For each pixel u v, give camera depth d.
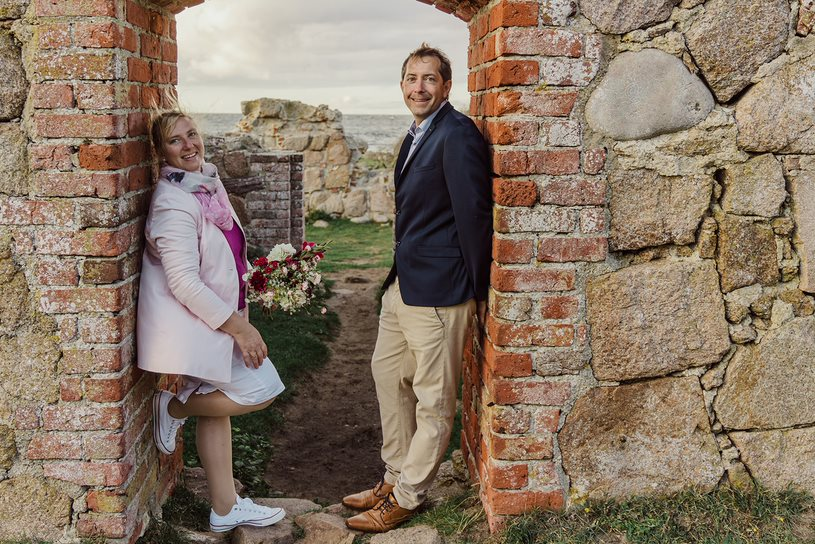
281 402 5.61
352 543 3.09
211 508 3.30
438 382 3.08
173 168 2.84
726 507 2.90
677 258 2.89
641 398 2.93
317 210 17.12
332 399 5.97
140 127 2.82
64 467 2.68
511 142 2.73
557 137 2.75
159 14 3.08
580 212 2.80
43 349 2.62
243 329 2.82
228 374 2.78
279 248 3.04
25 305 2.59
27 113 2.50
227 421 3.09
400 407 3.40
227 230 2.92
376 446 5.09
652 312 2.88
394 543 2.93
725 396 2.96
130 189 2.70
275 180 10.24
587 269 2.84
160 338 2.73
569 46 2.70
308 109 17.25
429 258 3.00
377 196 17.09
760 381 2.96
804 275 2.91
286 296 2.99
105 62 2.46
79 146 2.50
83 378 2.63
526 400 2.89
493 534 2.95
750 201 2.87
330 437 5.21
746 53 2.78
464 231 2.86
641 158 2.80
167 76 3.25
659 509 2.91
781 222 2.90
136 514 2.86
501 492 2.94
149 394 3.05
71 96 2.47
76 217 2.54
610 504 2.94
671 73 2.76
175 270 2.67
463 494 3.38
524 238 2.80
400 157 3.21
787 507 2.93
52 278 2.58
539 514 2.93
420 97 3.03
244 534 3.03
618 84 2.74
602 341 2.88
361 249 13.62
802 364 2.96
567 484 2.95
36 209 2.54
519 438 2.91
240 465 4.31
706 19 2.75
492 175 2.91
